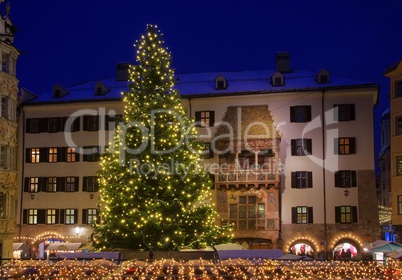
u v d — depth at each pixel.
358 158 52.22
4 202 43.66
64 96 58.75
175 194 38.88
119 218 38.16
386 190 97.38
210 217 39.56
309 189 52.44
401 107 47.22
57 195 55.97
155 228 36.97
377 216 51.38
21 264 21.62
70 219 55.50
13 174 44.69
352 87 52.50
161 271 20.55
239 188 52.66
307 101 53.47
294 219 52.28
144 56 40.59
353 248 51.56
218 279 19.56
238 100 54.34
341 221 51.78
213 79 59.06
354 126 52.59
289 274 19.66
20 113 57.44
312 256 51.75
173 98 40.31
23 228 56.03
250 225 52.19
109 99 56.03
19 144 57.12
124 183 38.91
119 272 19.88
